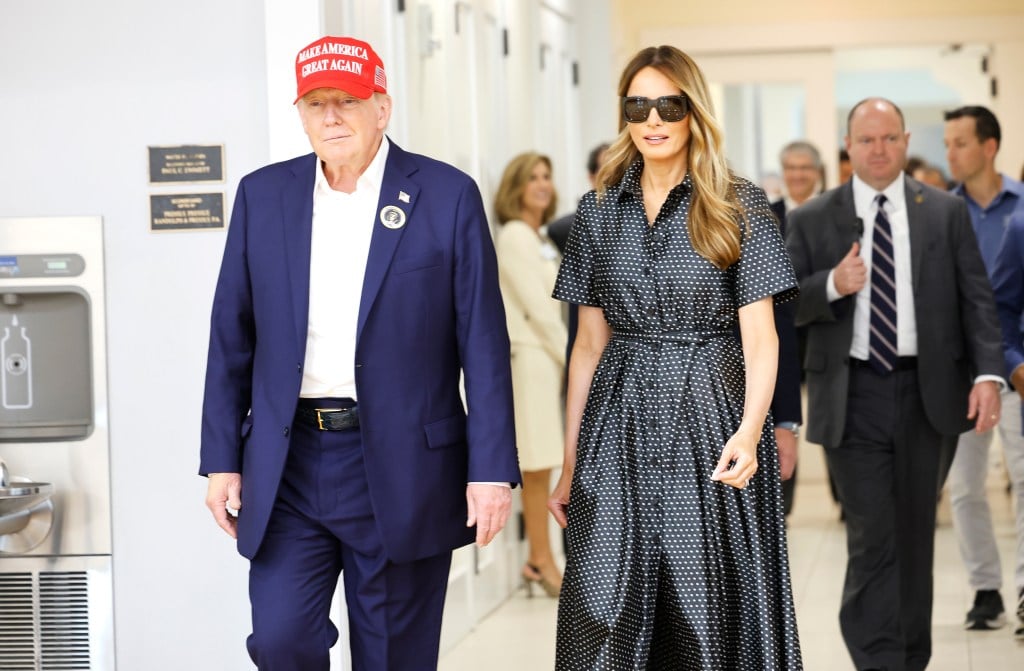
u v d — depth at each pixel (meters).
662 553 7.61
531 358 15.10
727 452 7.32
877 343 10.73
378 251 7.45
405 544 7.45
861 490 10.78
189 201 10.13
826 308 10.76
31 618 10.26
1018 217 12.38
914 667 10.97
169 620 10.22
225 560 10.18
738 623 7.62
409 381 7.49
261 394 7.58
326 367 7.49
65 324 10.34
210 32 10.09
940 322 10.73
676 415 7.61
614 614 7.54
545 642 13.44
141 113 10.18
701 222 7.52
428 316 7.54
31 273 10.21
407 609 7.71
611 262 7.79
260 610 7.52
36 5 10.23
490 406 7.55
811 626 14.04
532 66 17.67
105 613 10.24
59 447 10.23
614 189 7.87
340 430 7.51
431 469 7.55
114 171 10.20
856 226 10.91
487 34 15.59
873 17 25.08
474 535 7.85
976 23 24.95
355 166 7.49
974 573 13.95
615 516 7.64
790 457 9.84
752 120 25.41
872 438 10.77
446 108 13.73
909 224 10.80
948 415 10.70
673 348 7.68
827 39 25.08
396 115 11.98
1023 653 12.73
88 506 10.23
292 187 7.66
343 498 7.50
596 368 8.00
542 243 15.45
